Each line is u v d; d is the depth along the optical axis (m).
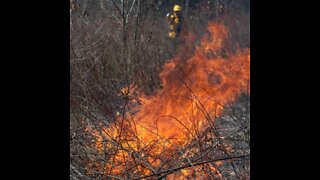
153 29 13.16
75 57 9.12
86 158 6.00
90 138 6.42
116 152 5.75
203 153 5.93
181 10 16.84
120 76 10.19
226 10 20.08
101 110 7.80
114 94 9.05
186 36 15.52
